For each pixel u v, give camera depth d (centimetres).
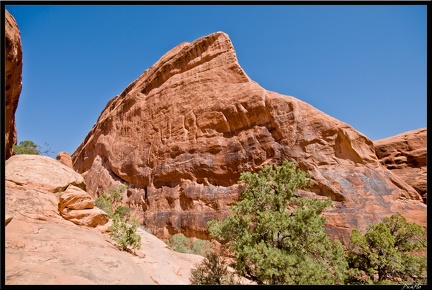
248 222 902
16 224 779
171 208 2231
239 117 2283
